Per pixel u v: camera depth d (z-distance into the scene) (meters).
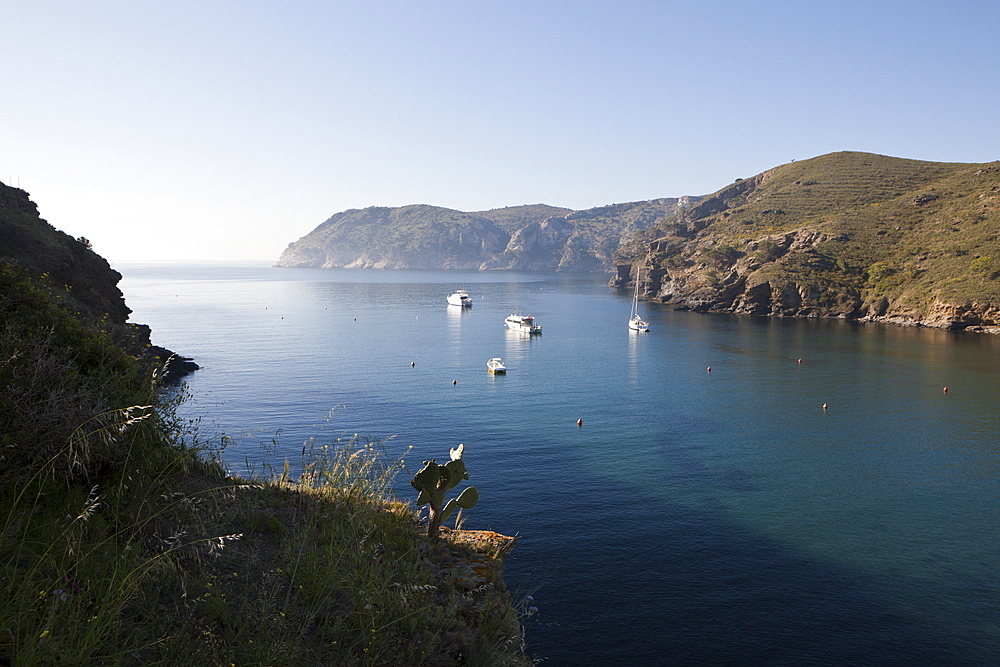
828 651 21.97
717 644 22.28
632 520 33.47
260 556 5.83
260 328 138.00
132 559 4.56
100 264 64.69
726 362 92.44
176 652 3.93
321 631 4.97
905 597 25.67
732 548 30.14
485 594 7.08
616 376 81.25
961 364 88.00
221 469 7.66
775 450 47.72
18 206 61.19
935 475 41.94
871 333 127.94
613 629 23.05
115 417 5.30
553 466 43.12
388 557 6.73
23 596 3.64
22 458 4.93
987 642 22.48
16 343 5.78
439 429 53.59
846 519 34.06
